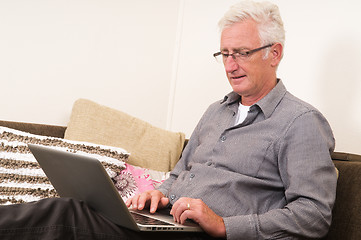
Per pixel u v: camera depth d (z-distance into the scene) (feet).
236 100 5.56
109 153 6.29
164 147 7.16
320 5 6.61
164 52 9.07
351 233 4.56
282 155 4.71
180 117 9.04
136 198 4.92
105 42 8.27
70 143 6.20
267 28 5.01
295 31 6.96
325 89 6.36
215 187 4.89
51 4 7.60
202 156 5.35
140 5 8.67
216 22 8.49
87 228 3.79
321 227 4.39
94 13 8.09
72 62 7.89
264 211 4.77
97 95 8.24
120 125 7.02
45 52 7.59
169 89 9.20
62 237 3.68
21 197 5.61
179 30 9.20
